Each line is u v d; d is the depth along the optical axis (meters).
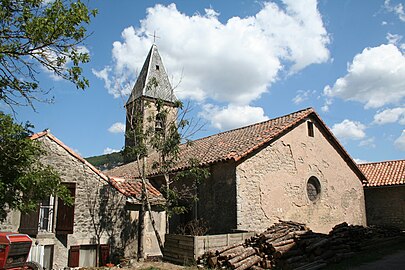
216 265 10.29
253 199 13.71
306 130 17.09
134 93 16.50
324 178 17.28
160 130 13.47
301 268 9.77
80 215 11.70
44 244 10.71
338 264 10.69
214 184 14.30
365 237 14.24
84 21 7.10
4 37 6.92
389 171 20.84
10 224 10.34
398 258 11.63
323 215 16.61
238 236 12.04
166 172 13.34
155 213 13.58
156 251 13.11
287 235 11.40
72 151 12.02
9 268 7.80
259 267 9.95
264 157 14.66
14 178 7.39
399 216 19.19
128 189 13.53
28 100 7.37
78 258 11.28
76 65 7.34
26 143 7.51
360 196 19.31
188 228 14.91
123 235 12.47
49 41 6.95
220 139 18.31
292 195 15.35
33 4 6.98
